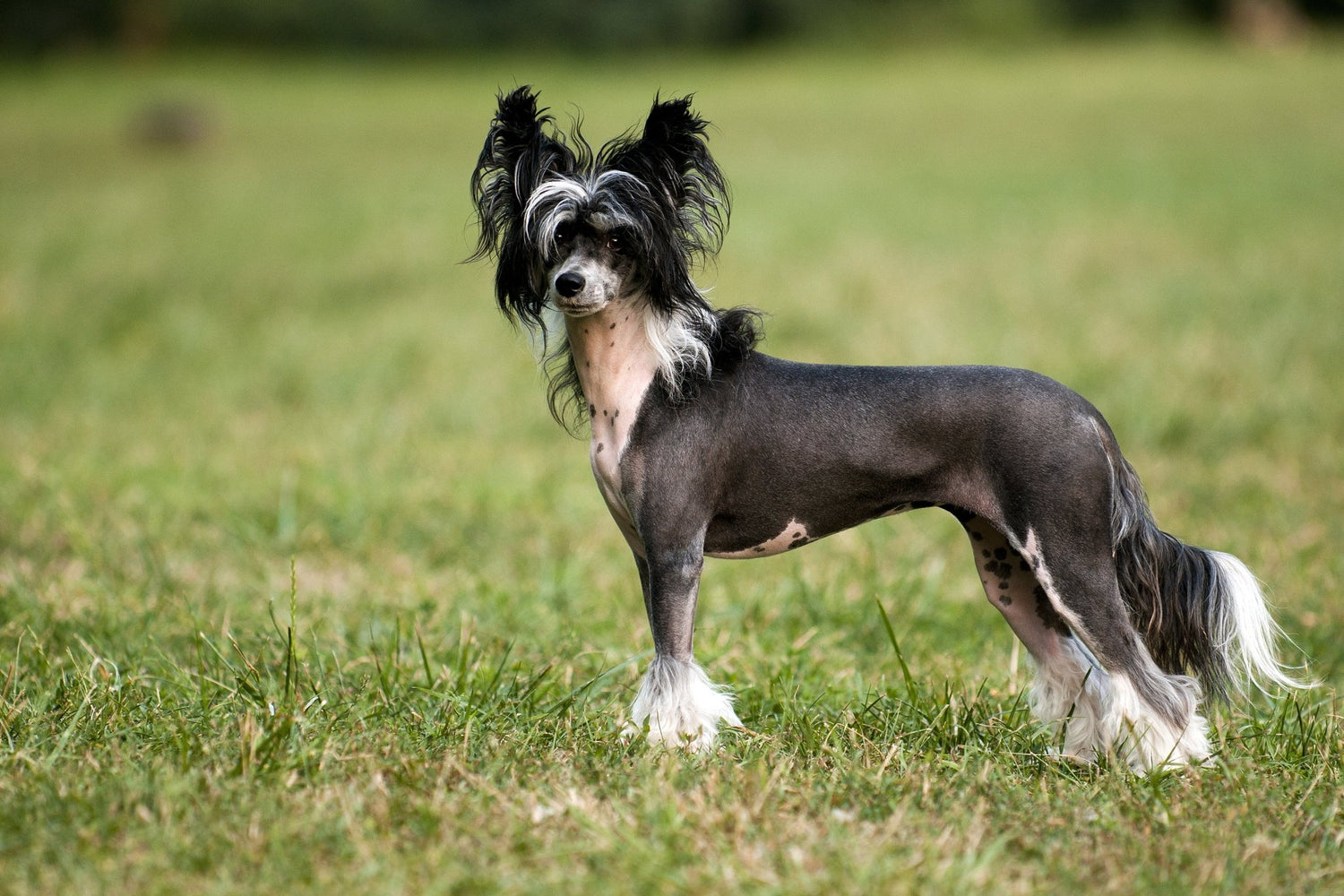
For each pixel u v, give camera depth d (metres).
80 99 49.47
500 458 12.77
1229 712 6.30
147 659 6.99
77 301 20.78
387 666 6.73
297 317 19.88
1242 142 34.22
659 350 5.72
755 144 37.25
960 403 5.65
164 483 11.38
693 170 6.18
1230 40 61.88
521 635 7.85
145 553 9.28
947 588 9.06
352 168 34.84
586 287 5.48
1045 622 6.15
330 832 4.93
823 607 8.41
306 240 25.62
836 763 5.70
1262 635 5.75
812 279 20.75
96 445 13.09
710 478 5.76
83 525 9.91
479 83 53.78
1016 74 52.56
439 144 39.09
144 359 17.58
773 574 9.40
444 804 5.17
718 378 5.82
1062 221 25.11
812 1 64.38
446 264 23.36
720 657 7.46
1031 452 5.51
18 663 6.71
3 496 10.77
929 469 5.69
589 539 10.22
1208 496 10.82
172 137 38.56
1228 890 4.68
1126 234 23.75
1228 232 23.52
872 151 35.56
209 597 8.42
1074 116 41.12
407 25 62.56
